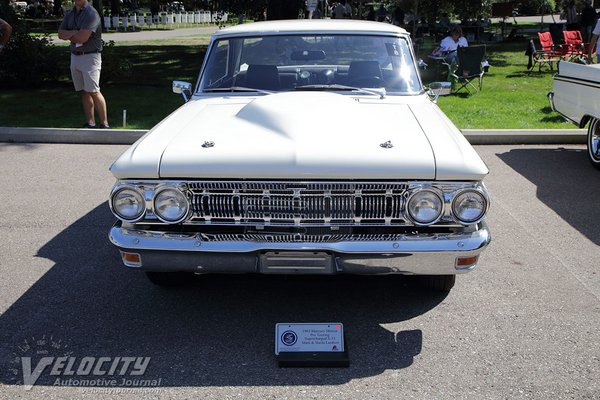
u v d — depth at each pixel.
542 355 3.57
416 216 3.56
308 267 3.59
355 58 5.02
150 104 10.98
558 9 34.44
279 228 3.66
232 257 3.59
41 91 12.51
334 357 3.47
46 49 13.35
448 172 3.51
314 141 3.70
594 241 5.28
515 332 3.82
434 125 4.09
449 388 3.27
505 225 5.63
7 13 12.68
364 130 3.90
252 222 3.62
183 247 3.59
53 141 8.65
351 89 4.85
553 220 5.76
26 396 3.20
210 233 3.64
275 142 3.71
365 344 3.71
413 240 3.56
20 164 7.57
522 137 8.57
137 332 3.84
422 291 4.38
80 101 11.32
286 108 4.19
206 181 3.57
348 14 22.83
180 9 48.94
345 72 4.98
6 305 4.16
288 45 5.07
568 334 3.80
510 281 4.53
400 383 3.31
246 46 5.11
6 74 12.97
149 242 3.62
